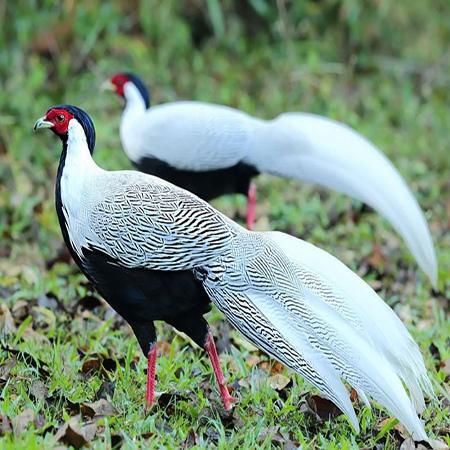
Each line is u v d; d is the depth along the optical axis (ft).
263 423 26.35
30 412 25.03
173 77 61.41
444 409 28.14
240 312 25.91
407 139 58.18
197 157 41.24
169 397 27.63
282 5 63.52
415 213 36.06
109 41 61.16
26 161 51.21
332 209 48.39
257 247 26.37
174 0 64.95
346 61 66.03
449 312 38.24
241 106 59.11
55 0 61.36
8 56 58.75
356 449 24.98
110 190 27.02
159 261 26.32
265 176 51.70
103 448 23.40
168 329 34.76
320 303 25.85
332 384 24.91
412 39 68.44
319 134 39.55
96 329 33.91
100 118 55.88
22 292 36.76
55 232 44.01
